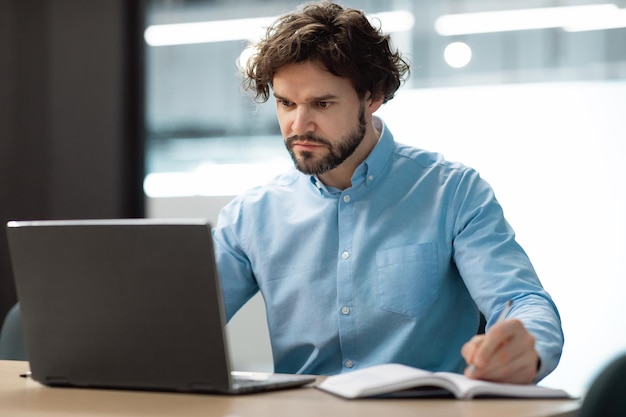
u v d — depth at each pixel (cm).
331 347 203
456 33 416
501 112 409
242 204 223
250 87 220
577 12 401
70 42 461
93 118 457
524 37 407
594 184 395
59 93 461
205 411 129
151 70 455
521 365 144
